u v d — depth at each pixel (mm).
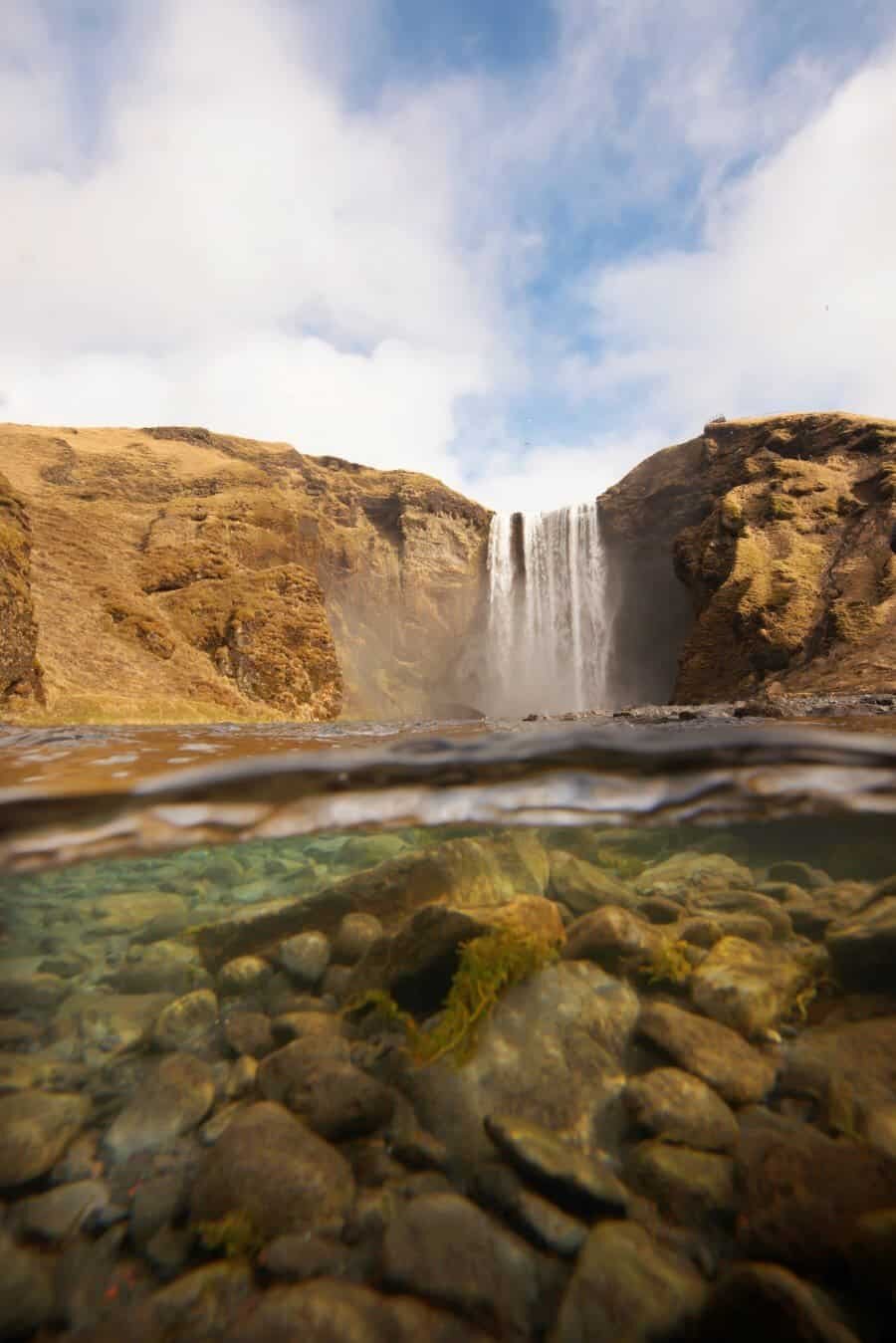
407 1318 1003
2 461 35312
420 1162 1376
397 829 2865
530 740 3414
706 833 3283
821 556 29406
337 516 50656
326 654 28328
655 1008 1843
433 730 10578
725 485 38375
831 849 3355
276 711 24859
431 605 49219
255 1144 1348
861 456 33594
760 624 27406
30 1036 1841
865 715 8859
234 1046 1797
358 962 2152
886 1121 1375
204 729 11672
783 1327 937
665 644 43438
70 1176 1299
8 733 8602
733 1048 1681
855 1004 1906
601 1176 1271
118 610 24125
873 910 2344
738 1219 1178
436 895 2436
